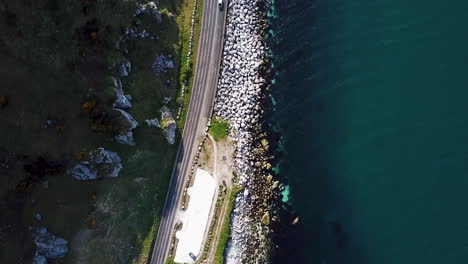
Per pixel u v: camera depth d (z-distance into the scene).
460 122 83.06
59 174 76.12
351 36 88.44
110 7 72.56
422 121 84.50
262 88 87.06
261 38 87.06
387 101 86.19
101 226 79.81
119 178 80.56
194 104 84.69
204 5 84.44
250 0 86.56
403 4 87.88
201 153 84.75
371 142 86.06
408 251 82.44
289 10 88.38
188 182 84.38
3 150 73.06
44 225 76.25
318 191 87.75
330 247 86.62
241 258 85.62
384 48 87.31
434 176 82.88
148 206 82.81
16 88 72.06
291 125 88.19
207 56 84.75
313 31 88.69
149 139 81.56
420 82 85.44
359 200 85.75
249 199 86.06
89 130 76.19
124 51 76.75
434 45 85.81
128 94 78.75
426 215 82.44
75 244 78.69
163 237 83.75
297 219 87.38
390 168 84.81
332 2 88.94
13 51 70.81
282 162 88.00
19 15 69.12
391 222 83.81
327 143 87.94
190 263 84.00
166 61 81.62
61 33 71.19
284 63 87.94
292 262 87.25
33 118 73.62
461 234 80.81
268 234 86.69
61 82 73.69
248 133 86.38
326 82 88.38
